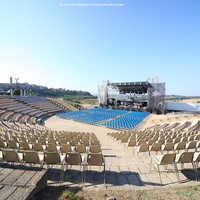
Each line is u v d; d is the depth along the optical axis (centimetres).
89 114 3700
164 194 362
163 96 3734
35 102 4581
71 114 3784
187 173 532
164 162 495
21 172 415
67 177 508
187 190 380
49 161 508
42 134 1241
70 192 344
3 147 752
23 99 4381
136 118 3067
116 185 455
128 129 2345
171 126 1998
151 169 580
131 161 711
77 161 508
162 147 787
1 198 316
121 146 1105
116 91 4769
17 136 1018
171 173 537
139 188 397
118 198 349
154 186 422
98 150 656
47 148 711
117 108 4675
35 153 504
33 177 393
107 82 4825
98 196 357
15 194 329
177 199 341
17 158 511
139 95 4309
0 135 1121
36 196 353
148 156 793
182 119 2434
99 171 562
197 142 791
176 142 884
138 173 545
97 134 1992
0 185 360
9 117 2700
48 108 4453
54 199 347
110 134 1723
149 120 2881
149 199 344
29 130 1587
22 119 2847
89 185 455
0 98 3762
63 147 696
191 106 3975
